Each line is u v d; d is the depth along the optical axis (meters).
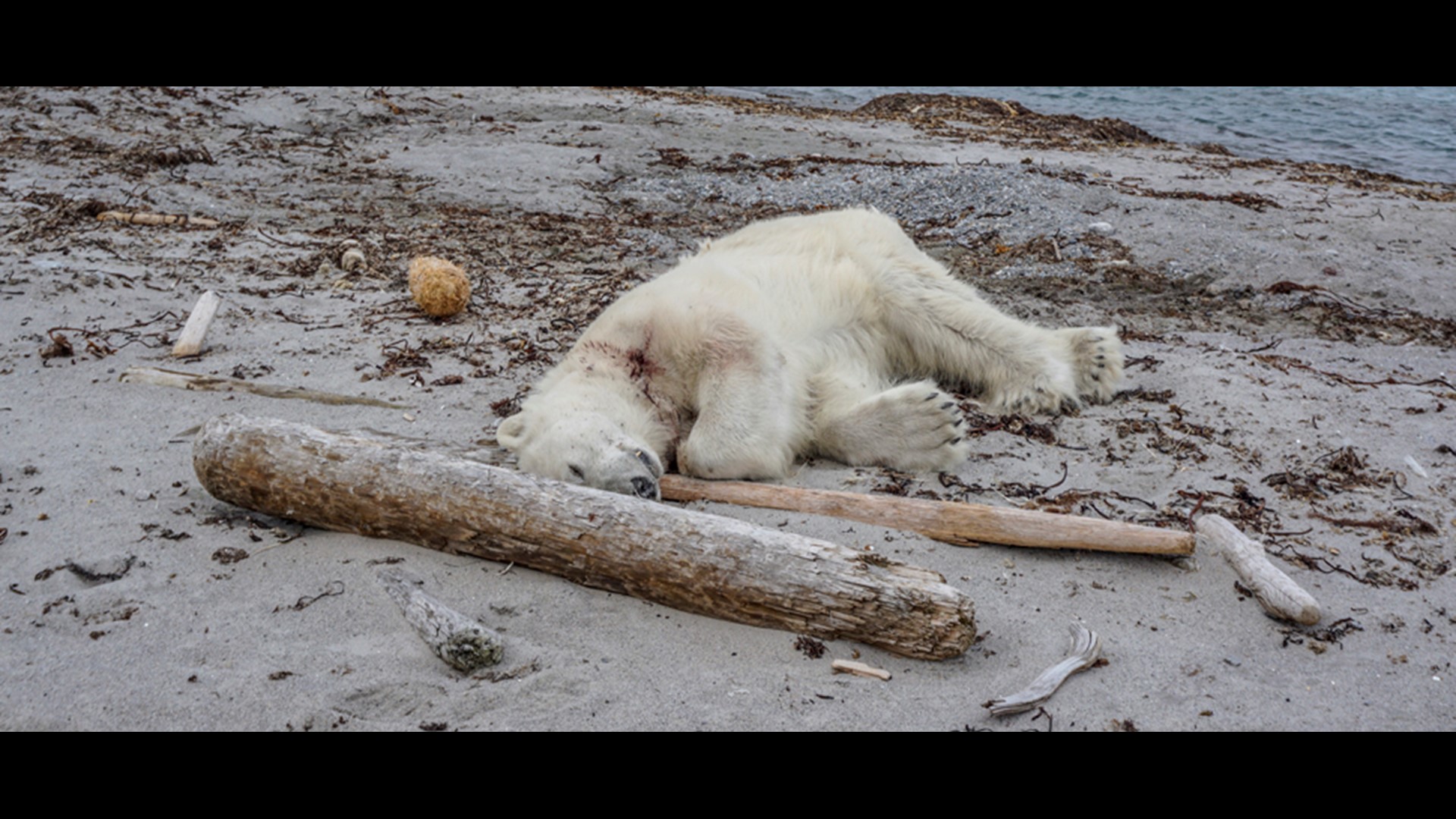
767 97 24.03
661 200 12.15
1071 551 4.25
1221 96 26.95
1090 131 18.95
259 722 3.13
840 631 3.51
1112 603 3.89
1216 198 11.84
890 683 3.37
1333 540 4.39
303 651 3.48
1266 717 3.24
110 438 5.19
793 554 3.55
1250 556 4.02
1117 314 8.22
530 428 4.83
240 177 12.10
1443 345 7.38
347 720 3.16
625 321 5.39
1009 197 11.30
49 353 6.23
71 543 4.16
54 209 9.77
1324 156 19.39
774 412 5.04
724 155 14.52
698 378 5.28
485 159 13.51
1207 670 3.48
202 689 3.27
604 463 4.37
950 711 3.24
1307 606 3.69
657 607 3.77
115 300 7.43
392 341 6.86
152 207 10.37
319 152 13.62
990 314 6.11
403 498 4.05
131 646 3.49
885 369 6.37
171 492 4.62
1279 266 9.19
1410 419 5.70
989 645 3.59
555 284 8.38
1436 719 3.24
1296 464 5.14
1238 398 5.96
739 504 4.67
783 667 3.44
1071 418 5.82
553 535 3.83
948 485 4.93
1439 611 3.86
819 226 6.48
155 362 6.30
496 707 3.24
